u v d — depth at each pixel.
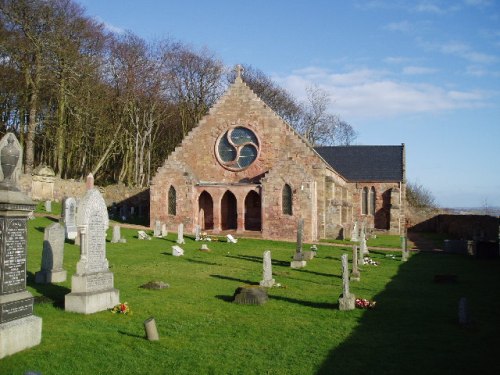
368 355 12.25
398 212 63.19
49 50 52.09
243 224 44.03
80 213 15.05
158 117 70.94
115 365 10.89
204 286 20.28
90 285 14.99
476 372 11.20
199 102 74.25
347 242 43.88
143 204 56.75
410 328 14.81
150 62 67.81
